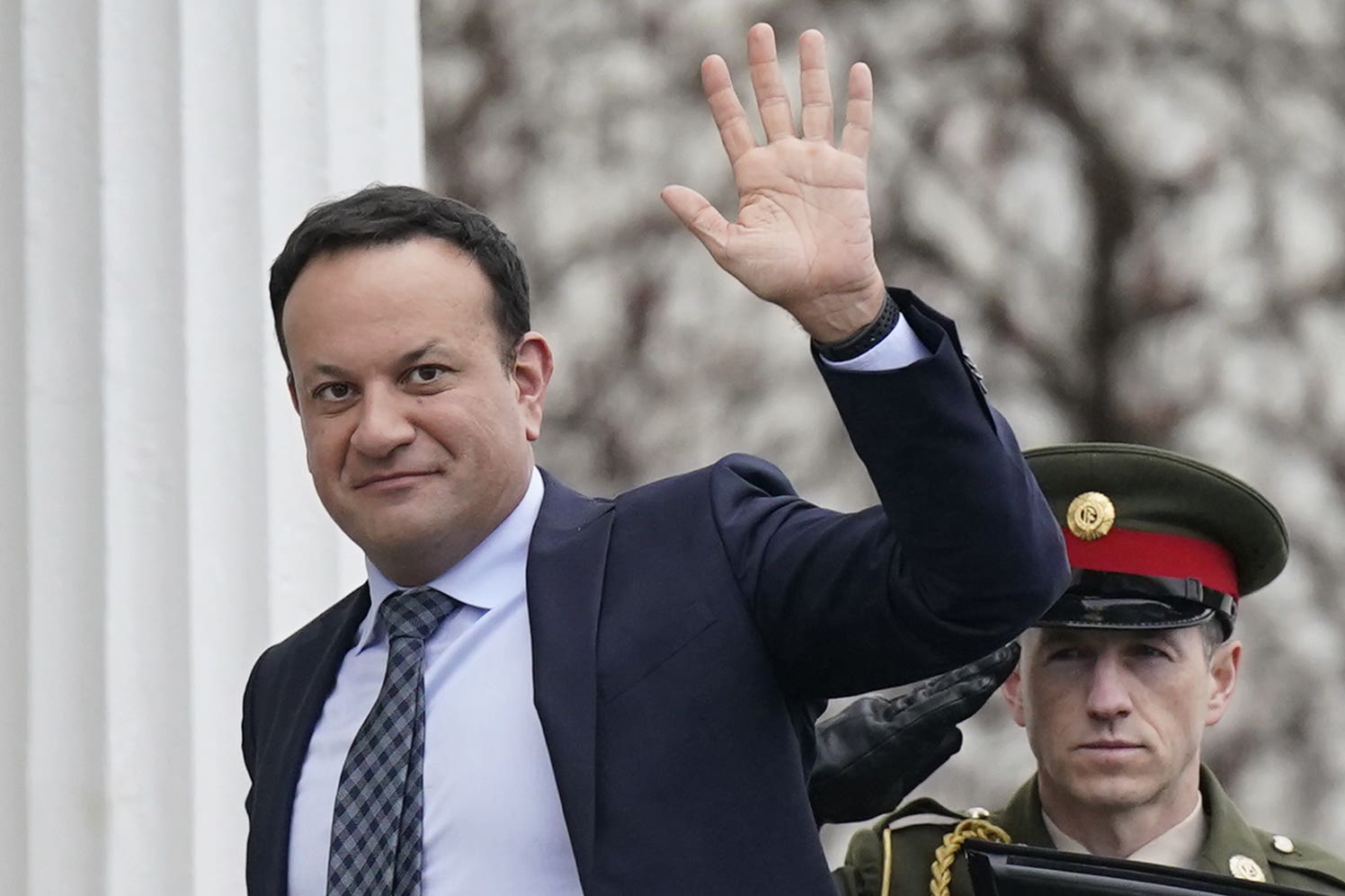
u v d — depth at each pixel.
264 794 8.31
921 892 10.62
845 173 7.53
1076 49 31.22
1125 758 10.19
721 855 7.57
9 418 11.57
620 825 7.57
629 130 30.89
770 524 7.95
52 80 11.72
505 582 8.19
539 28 31.23
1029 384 30.20
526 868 7.71
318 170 12.12
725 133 7.71
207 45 11.88
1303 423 30.12
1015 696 11.17
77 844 11.31
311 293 8.02
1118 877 9.14
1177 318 30.42
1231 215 30.66
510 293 8.22
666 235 30.55
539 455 30.02
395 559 8.16
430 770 7.92
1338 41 31.58
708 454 29.84
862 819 10.01
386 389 7.98
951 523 7.28
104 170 11.67
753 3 31.23
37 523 11.49
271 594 11.66
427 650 8.16
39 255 11.62
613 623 7.86
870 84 7.67
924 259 30.59
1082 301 30.64
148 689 11.47
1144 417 30.16
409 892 7.77
